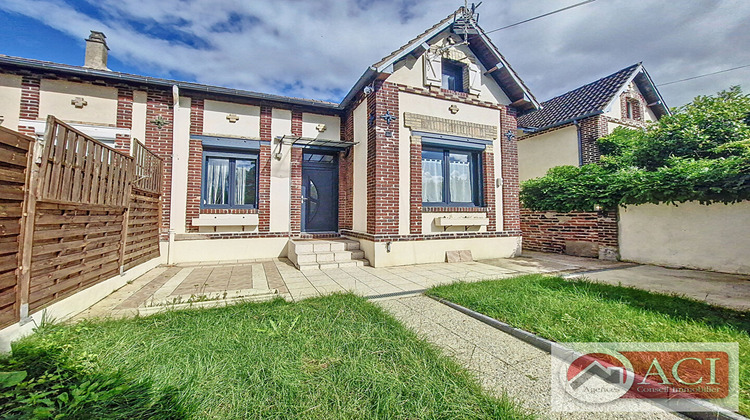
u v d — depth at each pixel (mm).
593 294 4023
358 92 7562
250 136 7504
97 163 3695
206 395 1824
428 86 7344
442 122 7430
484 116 7996
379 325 3018
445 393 1869
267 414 1691
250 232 7367
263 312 3340
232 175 7500
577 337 2660
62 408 1602
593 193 7684
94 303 3658
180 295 3947
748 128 7535
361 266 6590
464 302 3773
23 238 2518
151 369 2074
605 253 7652
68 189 3098
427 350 2473
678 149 8156
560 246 8734
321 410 1726
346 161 8414
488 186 7836
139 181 5160
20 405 1606
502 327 3051
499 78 8250
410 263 6828
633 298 3863
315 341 2629
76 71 6102
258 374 2076
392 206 6742
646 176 6820
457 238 7355
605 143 9977
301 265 6293
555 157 11281
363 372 2100
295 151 7898
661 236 6750
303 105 7992
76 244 3273
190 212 6914
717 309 3439
